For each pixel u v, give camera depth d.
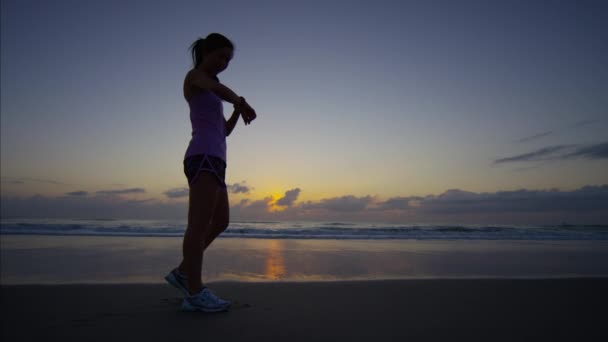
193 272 1.97
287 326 1.76
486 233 12.05
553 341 1.61
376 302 2.30
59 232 9.50
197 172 1.98
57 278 3.40
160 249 5.92
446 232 12.14
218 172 2.04
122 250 5.75
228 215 2.27
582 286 2.88
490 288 2.78
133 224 16.88
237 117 2.38
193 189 1.99
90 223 17.86
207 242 2.27
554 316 2.03
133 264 4.32
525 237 10.93
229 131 2.37
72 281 3.25
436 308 2.17
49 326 1.72
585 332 1.75
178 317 1.88
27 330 1.66
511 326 1.83
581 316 2.03
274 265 4.33
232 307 2.11
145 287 2.64
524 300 2.41
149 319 1.84
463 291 2.66
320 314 2.00
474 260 5.22
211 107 2.10
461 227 17.59
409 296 2.49
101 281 3.26
